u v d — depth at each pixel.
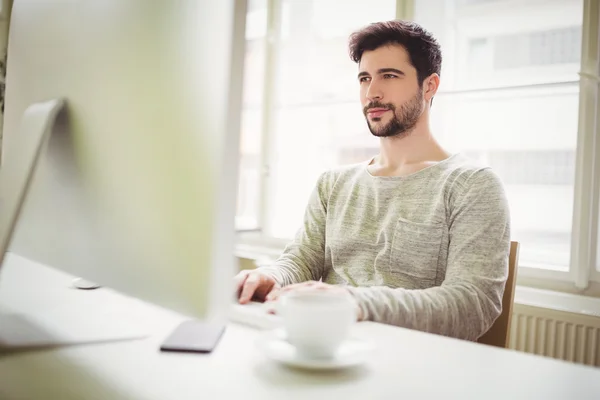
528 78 1.93
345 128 2.38
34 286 0.80
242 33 0.41
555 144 1.88
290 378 0.45
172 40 0.44
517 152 1.95
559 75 1.86
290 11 2.51
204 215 0.42
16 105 0.68
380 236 1.24
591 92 1.75
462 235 1.08
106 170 0.51
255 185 2.59
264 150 2.55
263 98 2.55
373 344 0.55
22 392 0.41
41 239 0.63
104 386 0.42
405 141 1.34
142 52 0.47
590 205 1.77
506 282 1.07
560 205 1.89
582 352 1.60
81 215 0.55
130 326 0.59
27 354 0.50
